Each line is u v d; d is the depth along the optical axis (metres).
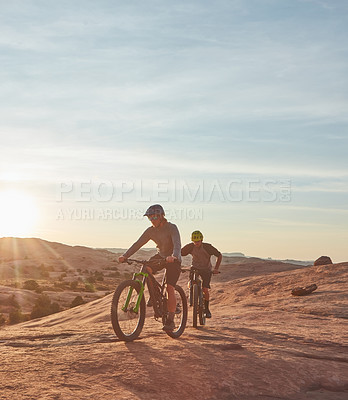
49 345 6.54
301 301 15.95
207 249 9.93
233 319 11.95
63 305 88.50
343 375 5.75
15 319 70.44
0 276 171.25
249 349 6.54
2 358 5.42
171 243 7.02
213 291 22.44
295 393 5.20
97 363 5.30
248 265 32.09
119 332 6.43
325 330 9.27
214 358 5.82
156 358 5.62
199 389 4.91
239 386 5.12
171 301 6.95
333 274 21.55
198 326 9.38
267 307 15.49
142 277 6.84
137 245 7.05
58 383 4.64
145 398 4.51
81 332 7.97
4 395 4.22
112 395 4.46
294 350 6.77
